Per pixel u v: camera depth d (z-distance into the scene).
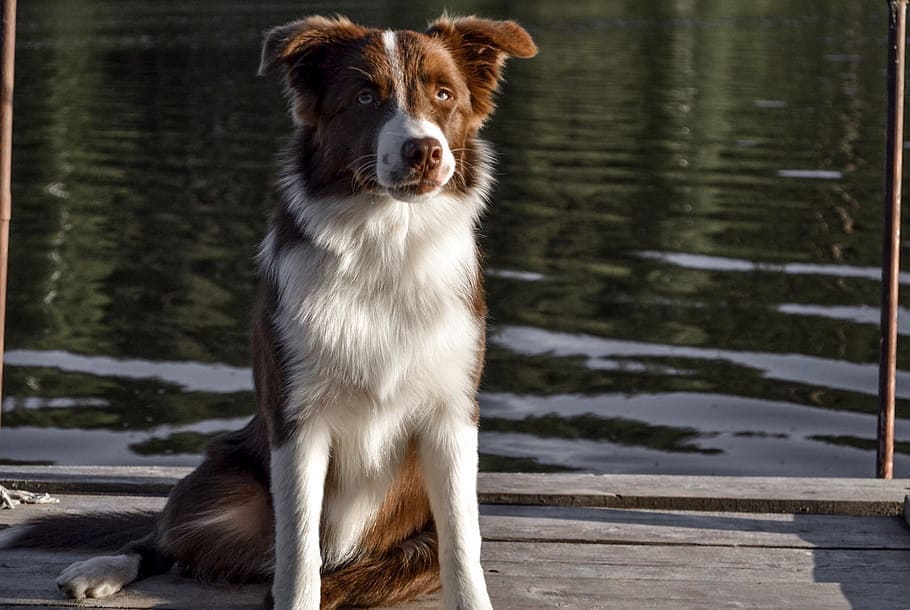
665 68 30.69
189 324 11.48
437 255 4.26
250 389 10.09
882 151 19.28
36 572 4.64
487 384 10.16
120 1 47.38
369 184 4.14
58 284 12.55
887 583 4.61
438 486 4.32
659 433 9.18
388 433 4.36
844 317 11.64
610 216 15.48
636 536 5.03
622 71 30.17
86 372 10.36
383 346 4.22
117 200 16.16
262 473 4.60
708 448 8.94
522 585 4.59
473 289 4.38
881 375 5.93
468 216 4.39
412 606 4.43
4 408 9.53
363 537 4.54
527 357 10.75
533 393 9.98
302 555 4.17
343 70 4.27
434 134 4.05
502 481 5.53
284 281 4.27
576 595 4.50
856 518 5.25
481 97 4.54
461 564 4.23
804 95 25.45
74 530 4.87
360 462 4.41
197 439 9.02
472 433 4.35
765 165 18.48
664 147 20.11
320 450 4.28
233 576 4.59
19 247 13.87
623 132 21.55
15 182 17.17
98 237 14.29
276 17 39.97
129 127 21.67
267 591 4.42
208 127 21.80
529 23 42.91
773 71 29.56
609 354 10.80
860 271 12.99
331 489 4.50
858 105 23.92
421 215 4.25
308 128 4.43
